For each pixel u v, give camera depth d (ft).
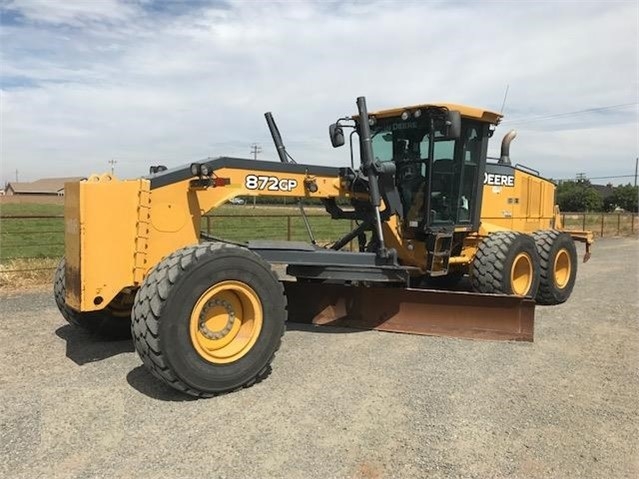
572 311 25.40
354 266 19.38
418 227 23.20
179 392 14.53
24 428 12.39
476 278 23.95
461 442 11.95
